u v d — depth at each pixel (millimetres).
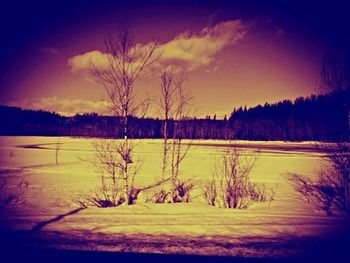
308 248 7371
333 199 14156
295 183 20094
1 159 33812
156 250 7102
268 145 70688
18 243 7414
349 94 11914
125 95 13375
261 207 12703
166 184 19531
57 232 8367
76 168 26875
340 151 12367
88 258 6496
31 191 16703
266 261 6504
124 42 13180
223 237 8156
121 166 13719
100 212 11000
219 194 15828
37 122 150125
